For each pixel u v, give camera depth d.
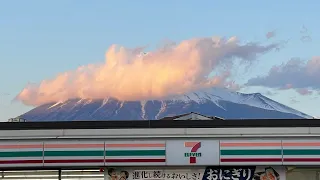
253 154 12.77
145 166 12.98
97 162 12.80
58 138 12.93
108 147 12.87
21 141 12.91
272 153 12.76
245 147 12.80
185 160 12.81
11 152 12.89
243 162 12.76
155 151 12.85
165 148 12.85
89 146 12.87
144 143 12.88
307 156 12.71
